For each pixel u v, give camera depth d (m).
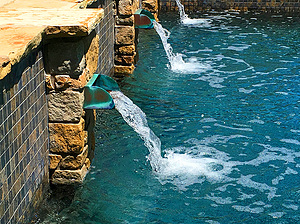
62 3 6.00
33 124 4.32
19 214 3.98
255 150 5.99
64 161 4.95
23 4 5.81
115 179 5.25
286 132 6.50
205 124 6.73
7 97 3.64
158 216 4.61
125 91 8.02
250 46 10.75
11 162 3.75
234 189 5.12
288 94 7.88
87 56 4.95
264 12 14.45
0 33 4.17
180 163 5.63
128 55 8.79
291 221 4.57
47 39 4.55
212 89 8.11
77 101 4.74
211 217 4.62
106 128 6.55
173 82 8.48
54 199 4.83
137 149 5.95
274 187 5.17
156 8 13.15
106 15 8.02
